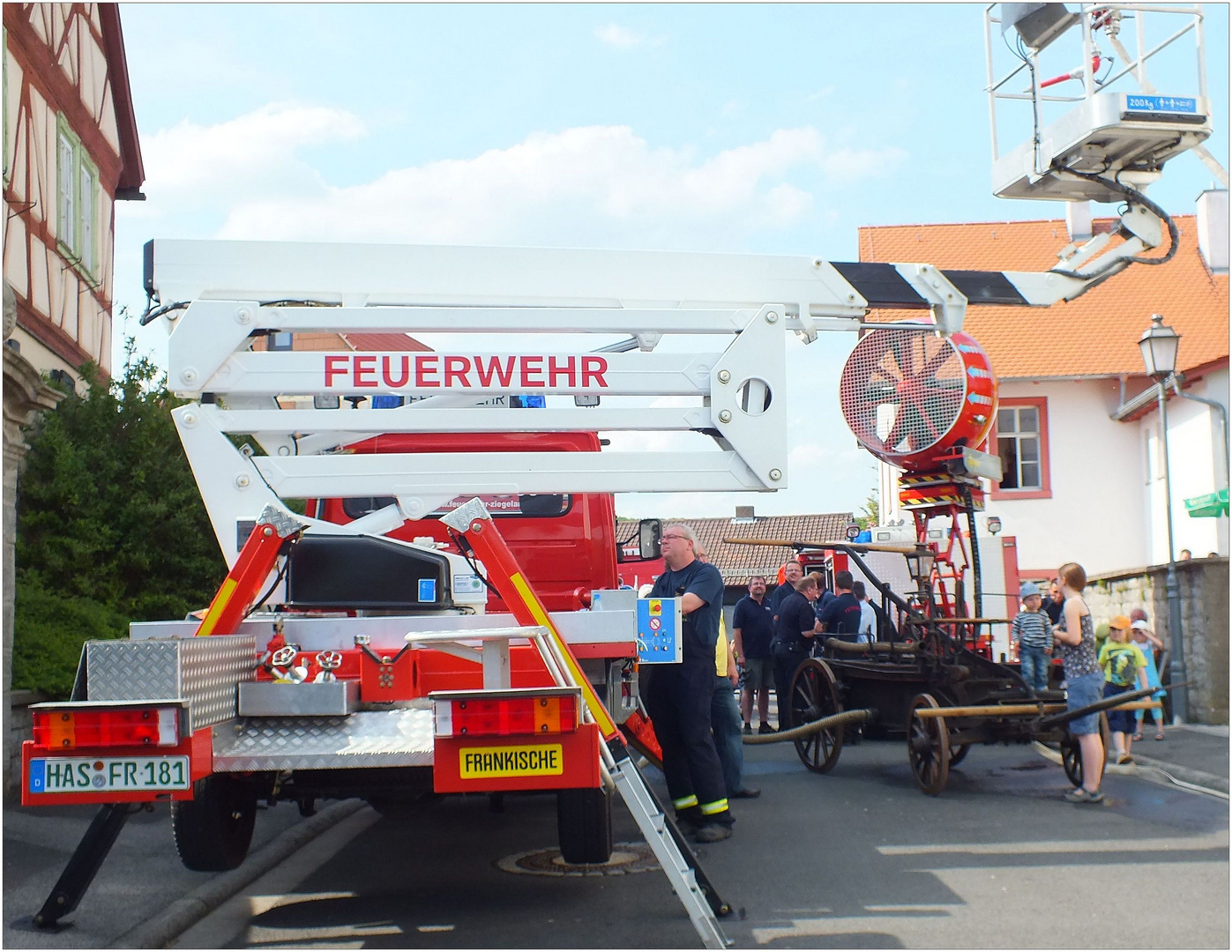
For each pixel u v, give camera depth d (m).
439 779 4.99
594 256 7.05
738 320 6.81
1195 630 15.28
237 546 6.47
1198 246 30.02
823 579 17.48
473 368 6.60
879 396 11.17
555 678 5.43
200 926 6.09
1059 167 8.22
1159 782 10.73
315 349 7.03
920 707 10.38
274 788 5.95
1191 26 8.19
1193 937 5.62
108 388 13.19
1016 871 7.11
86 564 11.95
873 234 32.22
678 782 8.28
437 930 5.91
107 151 17.61
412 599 6.09
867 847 7.89
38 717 4.84
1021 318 28.70
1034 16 8.62
